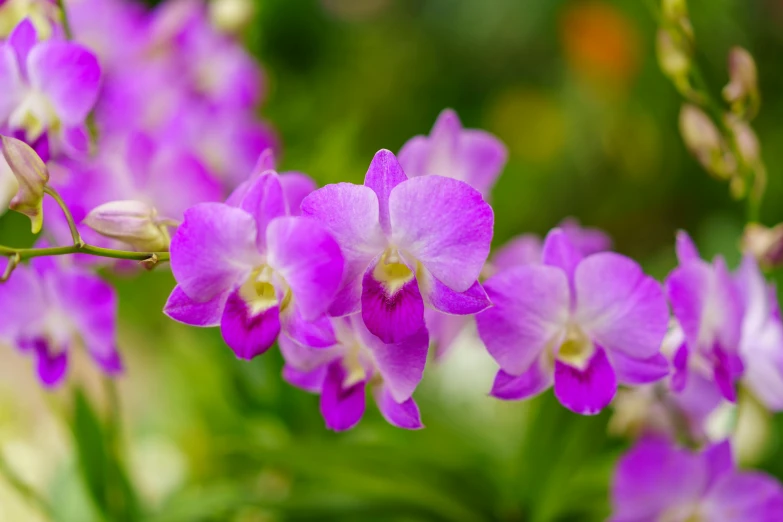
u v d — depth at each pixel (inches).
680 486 27.4
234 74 38.6
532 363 25.2
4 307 27.5
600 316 25.0
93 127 28.1
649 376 25.1
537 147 72.7
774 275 44.1
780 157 66.2
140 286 40.5
